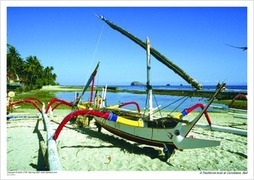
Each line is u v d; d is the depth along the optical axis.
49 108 12.66
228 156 6.82
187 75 6.12
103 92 10.83
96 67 10.96
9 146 7.34
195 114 16.61
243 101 26.00
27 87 54.88
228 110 16.14
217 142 5.43
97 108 9.94
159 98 35.56
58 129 6.43
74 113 6.51
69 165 5.88
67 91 58.47
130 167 5.84
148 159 6.39
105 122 8.51
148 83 6.91
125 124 7.35
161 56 6.47
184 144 5.83
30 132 9.27
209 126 9.61
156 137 6.44
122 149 7.21
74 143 7.77
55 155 5.32
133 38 7.22
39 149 7.07
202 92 31.28
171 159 6.50
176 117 6.79
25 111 15.72
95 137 8.66
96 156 6.53
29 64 58.66
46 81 88.19
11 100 14.74
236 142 8.34
